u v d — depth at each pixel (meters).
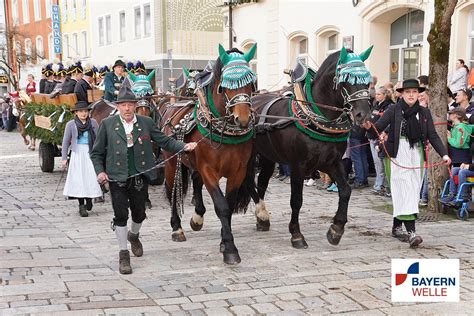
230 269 6.16
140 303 5.15
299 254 6.71
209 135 6.20
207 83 6.27
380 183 10.54
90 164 8.94
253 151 7.55
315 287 5.55
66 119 11.98
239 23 19.92
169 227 8.24
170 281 5.78
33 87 21.48
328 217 8.79
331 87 6.43
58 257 6.66
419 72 13.78
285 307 5.05
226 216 6.36
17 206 9.83
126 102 5.95
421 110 6.91
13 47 38.75
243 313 4.93
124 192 6.12
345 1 15.16
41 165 13.92
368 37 14.64
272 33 18.17
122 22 32.12
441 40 8.55
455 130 8.55
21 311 4.93
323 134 6.54
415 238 6.82
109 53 33.78
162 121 8.19
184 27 28.11
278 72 18.02
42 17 42.56
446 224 8.09
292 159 6.83
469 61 12.69
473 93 11.23
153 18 28.22
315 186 11.77
